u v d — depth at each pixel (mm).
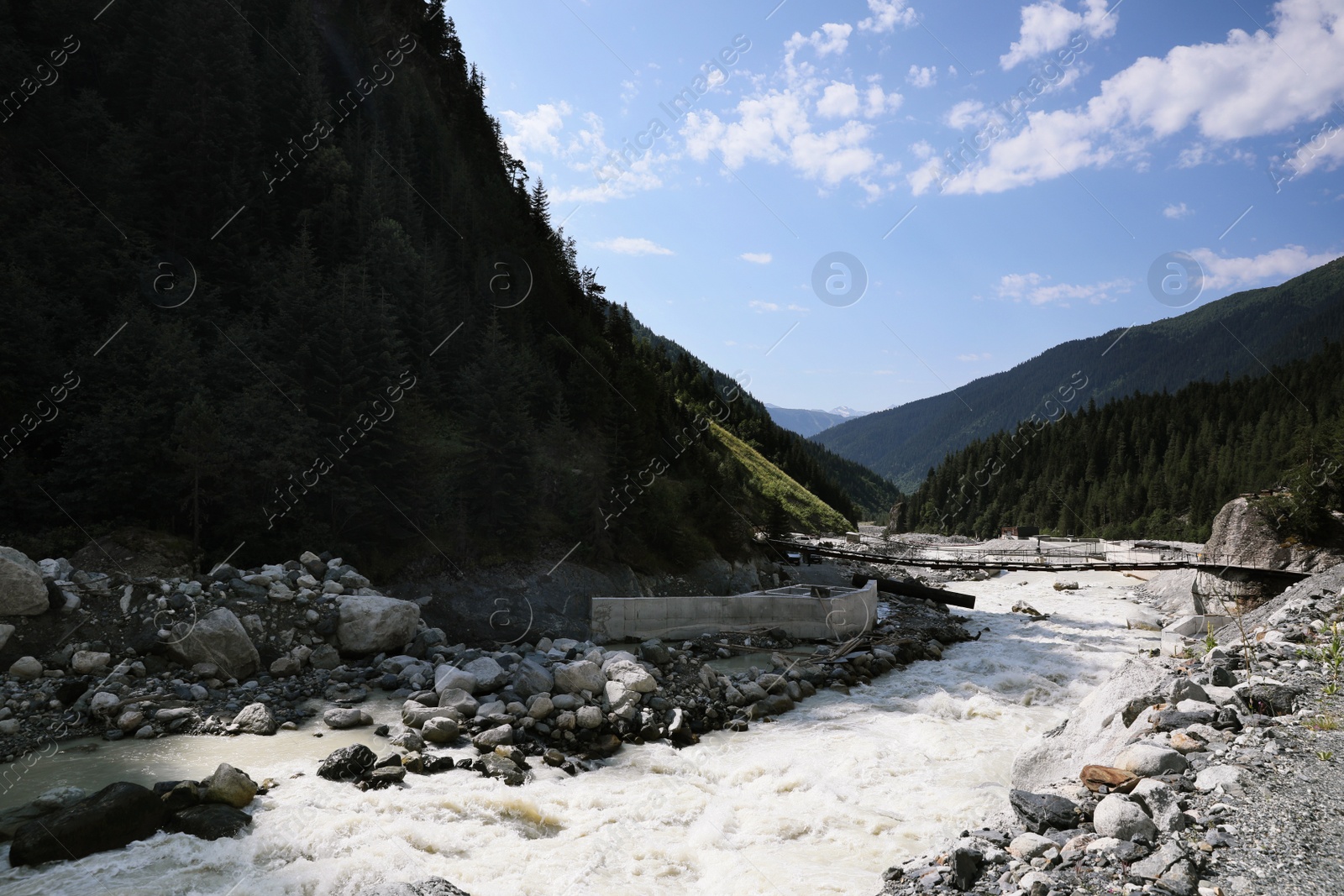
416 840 12609
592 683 21625
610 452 46625
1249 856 6949
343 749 15688
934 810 14461
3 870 11000
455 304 57125
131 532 28234
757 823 13922
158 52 53688
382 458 35406
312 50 66000
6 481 26891
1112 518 167250
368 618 25484
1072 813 8391
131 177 45312
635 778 16812
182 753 16391
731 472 75312
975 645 34844
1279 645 14703
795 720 22156
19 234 36656
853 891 10938
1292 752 9148
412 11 97375
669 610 33469
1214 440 172125
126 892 10469
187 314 38938
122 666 20328
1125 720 11062
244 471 31234
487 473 39281
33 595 20344
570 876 11625
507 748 17312
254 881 10922
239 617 23906
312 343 37188
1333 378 169750
